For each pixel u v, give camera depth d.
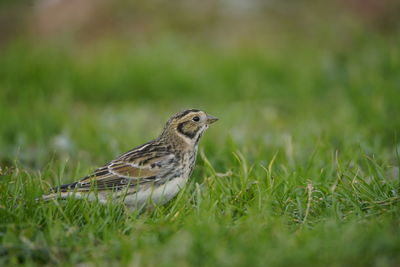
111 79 20.00
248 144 12.76
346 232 7.37
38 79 19.86
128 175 9.53
